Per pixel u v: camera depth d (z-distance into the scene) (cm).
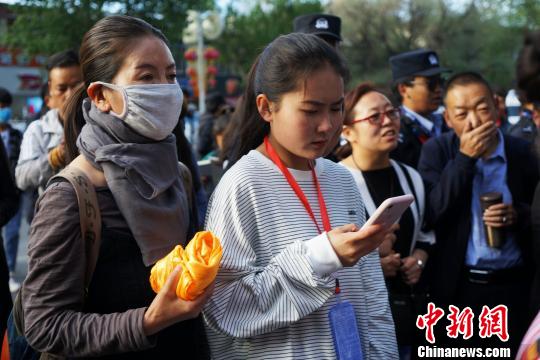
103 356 195
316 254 193
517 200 364
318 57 204
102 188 196
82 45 209
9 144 744
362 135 339
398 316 338
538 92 176
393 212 189
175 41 1619
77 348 183
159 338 204
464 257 360
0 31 2125
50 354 193
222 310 203
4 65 3419
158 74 203
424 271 368
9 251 698
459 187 348
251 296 202
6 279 333
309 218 217
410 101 525
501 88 687
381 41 3166
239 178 213
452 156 386
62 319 184
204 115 968
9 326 229
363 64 3156
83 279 189
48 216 187
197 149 957
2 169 373
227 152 331
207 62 2091
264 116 218
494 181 363
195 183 323
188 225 214
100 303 193
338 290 213
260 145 236
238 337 203
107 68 201
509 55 3152
